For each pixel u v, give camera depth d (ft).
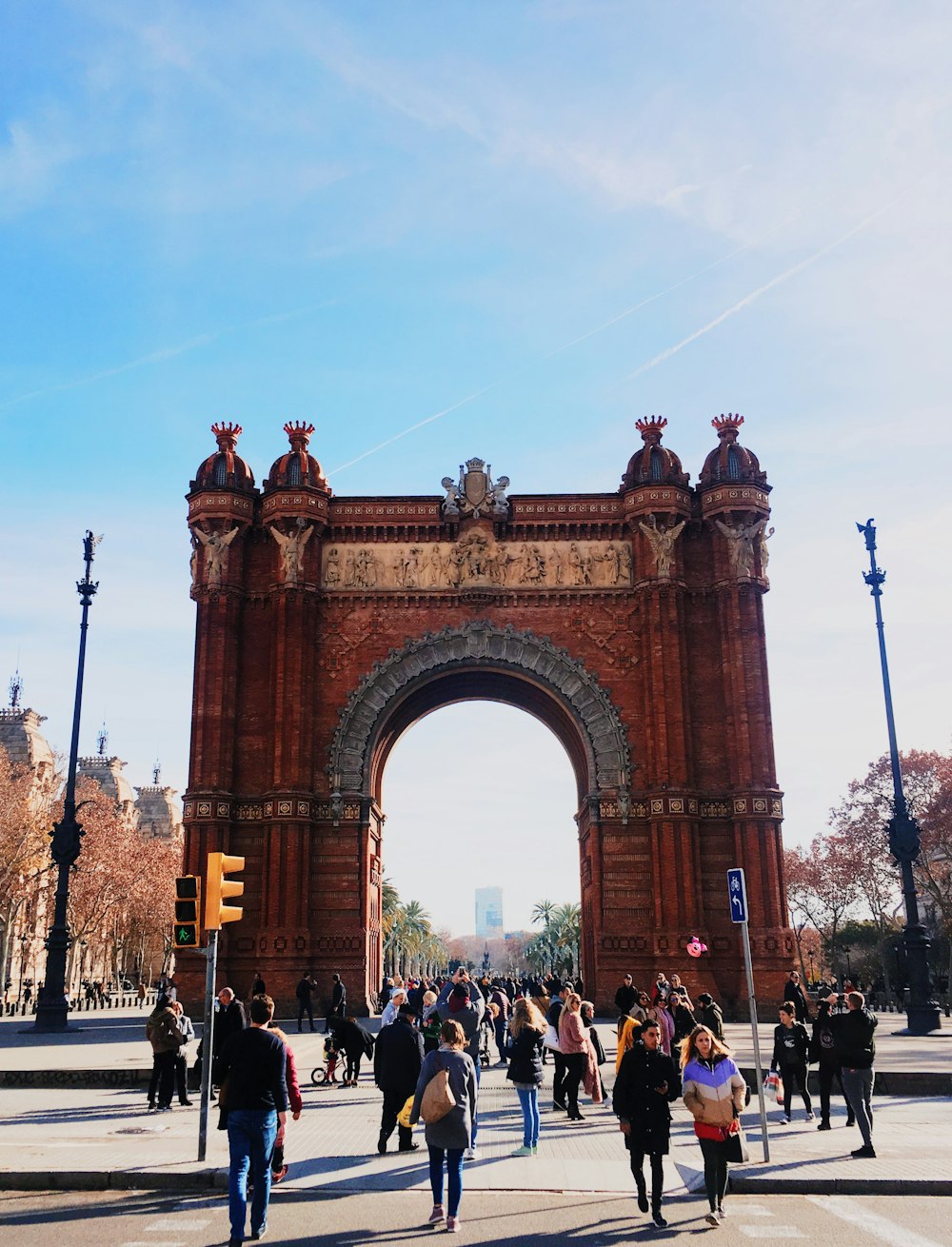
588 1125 97.19
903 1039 175.63
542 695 246.47
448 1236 59.52
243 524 241.35
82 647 211.41
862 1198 69.26
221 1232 60.23
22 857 341.41
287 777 226.38
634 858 226.79
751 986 82.64
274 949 217.36
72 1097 114.21
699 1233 60.23
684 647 235.61
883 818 376.48
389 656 237.25
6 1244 57.36
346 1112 107.34
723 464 241.96
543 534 244.22
